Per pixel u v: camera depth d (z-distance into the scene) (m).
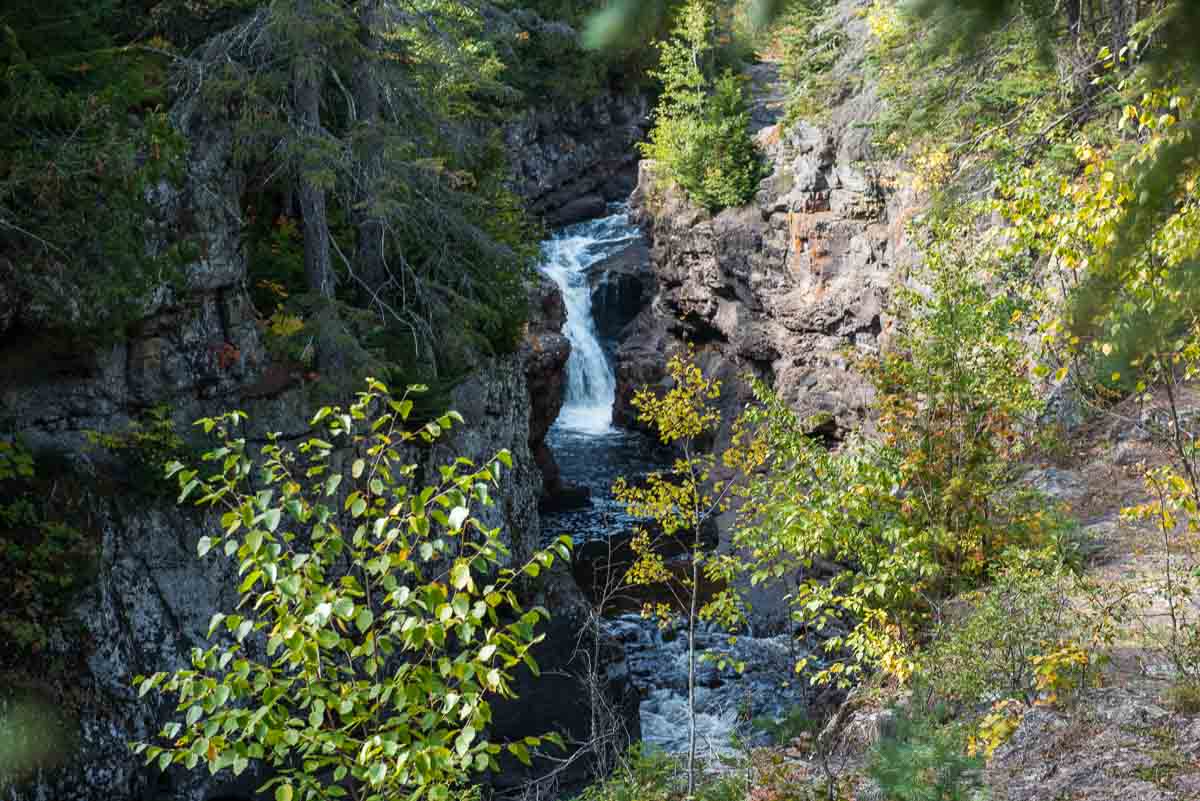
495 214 22.31
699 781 8.97
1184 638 10.16
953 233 12.75
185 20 18.39
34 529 13.33
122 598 13.95
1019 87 16.36
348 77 18.78
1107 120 14.34
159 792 13.66
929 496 12.31
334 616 5.98
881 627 11.04
